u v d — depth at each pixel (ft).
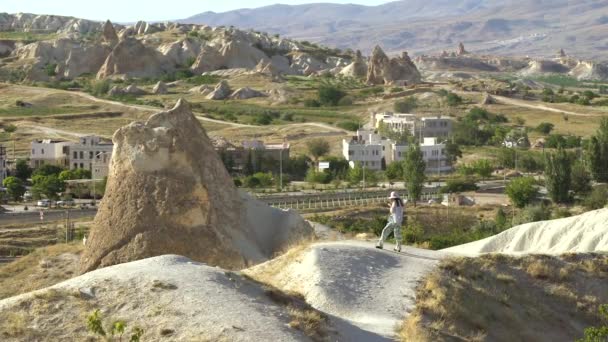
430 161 533.14
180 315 82.94
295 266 108.99
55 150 507.30
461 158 584.40
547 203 387.14
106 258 155.43
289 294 96.17
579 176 406.41
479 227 302.86
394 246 125.29
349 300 98.07
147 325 81.87
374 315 95.30
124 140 164.25
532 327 108.47
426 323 95.91
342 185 466.29
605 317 111.86
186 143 164.55
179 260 97.96
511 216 339.16
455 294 105.81
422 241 214.28
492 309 107.45
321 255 109.50
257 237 164.66
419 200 407.85
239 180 465.47
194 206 158.20
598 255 131.23
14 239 299.38
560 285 121.29
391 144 541.34
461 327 98.68
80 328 82.43
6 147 558.15
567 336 110.01
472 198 411.34
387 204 384.88
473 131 649.20
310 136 627.46
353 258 110.63
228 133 634.84
